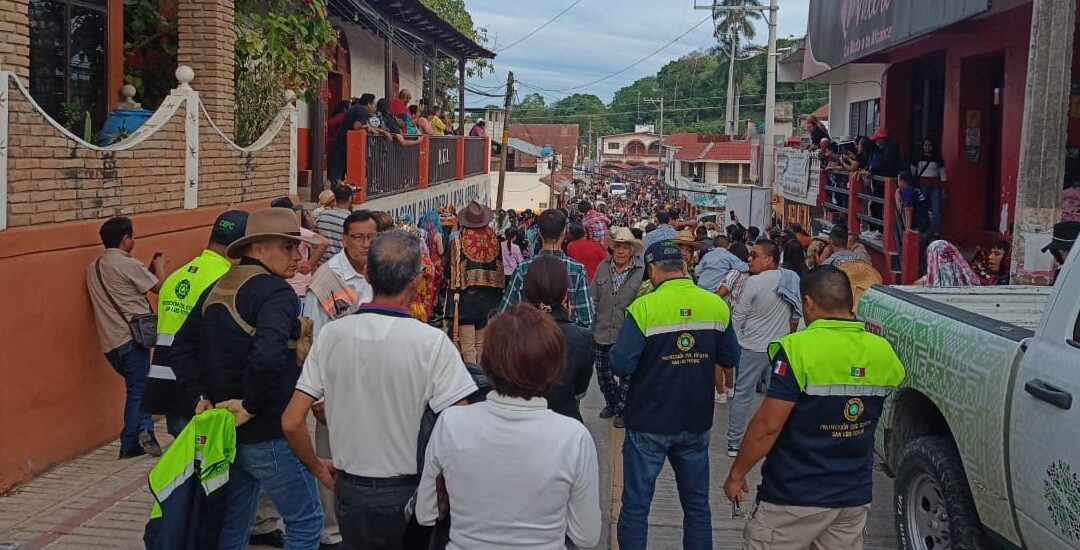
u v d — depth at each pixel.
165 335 5.39
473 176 24.69
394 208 15.39
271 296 4.55
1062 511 3.92
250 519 4.84
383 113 15.31
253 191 10.88
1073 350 3.98
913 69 18.38
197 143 9.36
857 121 23.64
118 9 10.32
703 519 5.62
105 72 10.19
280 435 4.62
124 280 7.43
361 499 4.13
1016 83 12.41
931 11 11.22
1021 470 4.22
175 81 11.27
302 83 12.72
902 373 4.50
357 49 20.06
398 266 4.12
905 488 5.40
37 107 6.87
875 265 16.00
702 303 5.45
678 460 5.60
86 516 6.35
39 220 6.97
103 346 7.46
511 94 33.34
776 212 25.81
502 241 12.76
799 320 8.29
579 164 91.50
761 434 4.43
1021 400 4.25
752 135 64.94
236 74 11.69
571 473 3.33
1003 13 12.79
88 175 7.56
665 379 5.39
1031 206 7.80
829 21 17.36
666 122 105.38
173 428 5.34
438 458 3.43
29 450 6.94
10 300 6.65
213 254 5.61
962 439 4.79
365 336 4.10
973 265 12.58
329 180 13.59
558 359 3.38
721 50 74.25
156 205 8.67
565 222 7.35
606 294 8.97
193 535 4.36
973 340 4.77
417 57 23.31
